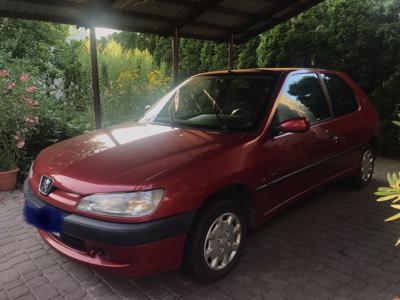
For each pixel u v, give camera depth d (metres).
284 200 3.48
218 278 2.84
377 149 5.22
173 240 2.46
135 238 2.32
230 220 2.88
